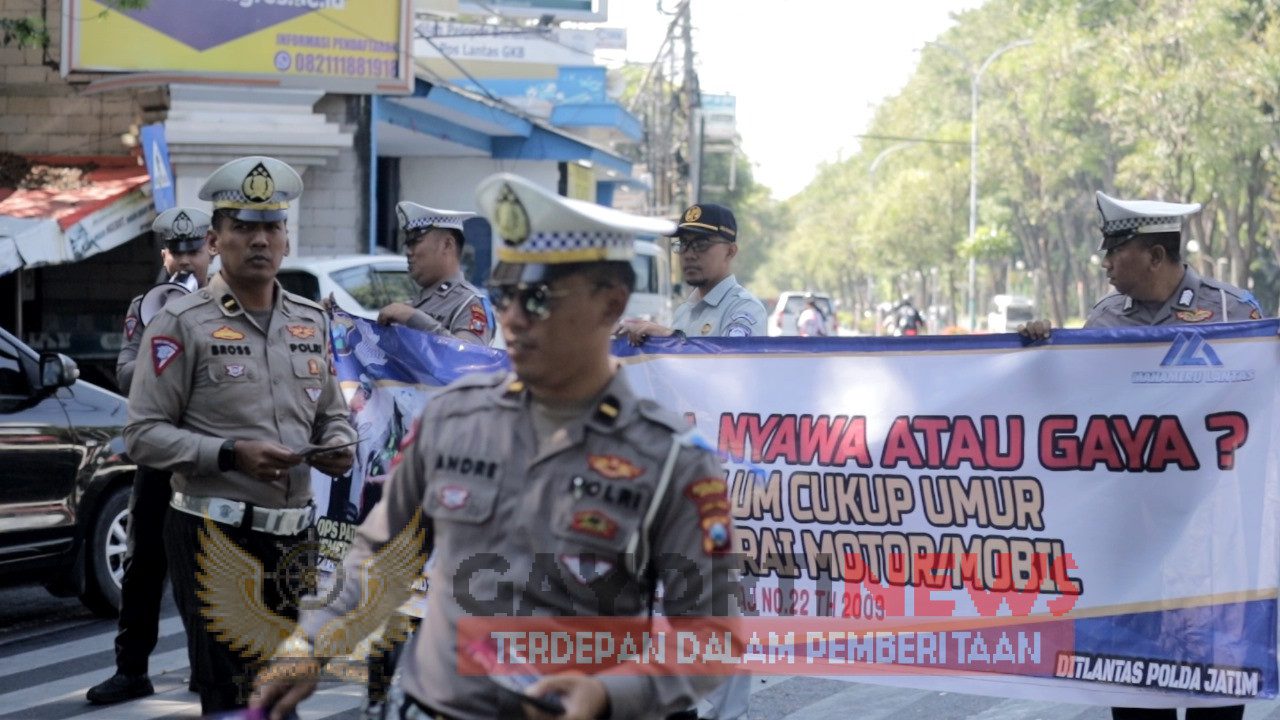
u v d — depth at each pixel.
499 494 2.93
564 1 31.05
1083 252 70.31
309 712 6.30
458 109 22.47
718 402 5.63
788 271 173.75
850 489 5.46
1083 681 5.16
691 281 6.64
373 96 18.69
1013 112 57.88
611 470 2.88
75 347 15.78
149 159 16.36
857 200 111.31
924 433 5.37
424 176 26.45
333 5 17.91
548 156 26.25
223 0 17.44
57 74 17.88
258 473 4.97
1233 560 5.02
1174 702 5.06
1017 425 5.26
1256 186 48.09
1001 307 55.94
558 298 2.83
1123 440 5.13
